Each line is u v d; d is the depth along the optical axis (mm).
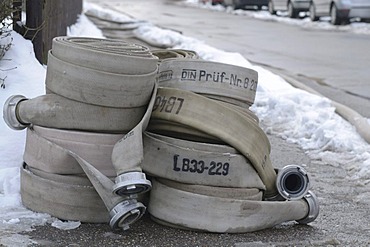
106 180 4566
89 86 4699
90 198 4793
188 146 4773
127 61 4715
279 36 23047
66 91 4746
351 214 5527
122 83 4711
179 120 4820
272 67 15367
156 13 34344
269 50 18766
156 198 4848
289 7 31375
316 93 11438
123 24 21344
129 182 4379
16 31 7141
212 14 34906
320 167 7109
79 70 4684
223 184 4805
